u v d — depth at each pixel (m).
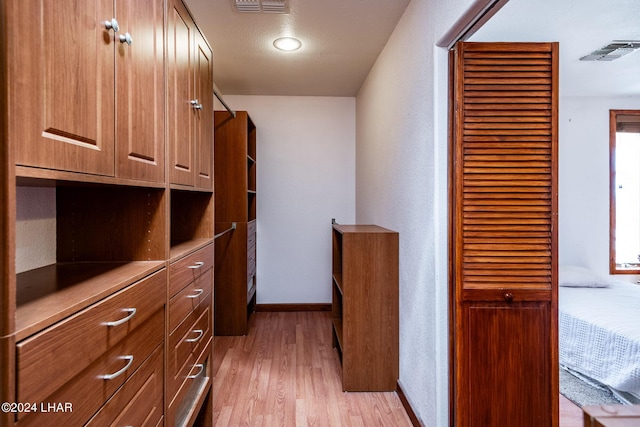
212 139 1.76
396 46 2.17
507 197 1.38
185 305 1.28
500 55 1.37
